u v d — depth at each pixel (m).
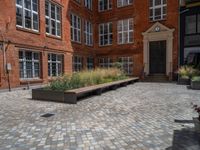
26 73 15.93
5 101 10.15
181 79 19.14
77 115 7.33
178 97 11.39
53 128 5.84
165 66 23.58
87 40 26.67
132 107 8.74
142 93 13.27
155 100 10.49
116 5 26.53
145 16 24.36
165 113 7.62
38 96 10.70
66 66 21.31
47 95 10.43
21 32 15.22
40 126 6.02
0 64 13.51
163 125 6.11
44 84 17.42
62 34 20.50
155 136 5.18
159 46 23.83
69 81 11.72
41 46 17.28
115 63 24.33
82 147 4.53
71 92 9.70
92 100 10.57
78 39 24.31
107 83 14.55
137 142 4.80
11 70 14.30
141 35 24.67
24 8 15.59
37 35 16.88
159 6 23.58
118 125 6.13
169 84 19.44
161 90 14.76
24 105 9.13
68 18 21.66
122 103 9.70
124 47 26.05
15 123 6.32
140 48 24.77
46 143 4.76
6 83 13.93
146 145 4.62
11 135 5.29
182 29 22.27
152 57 24.34
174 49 22.67
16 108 8.48
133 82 21.48
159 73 23.97
